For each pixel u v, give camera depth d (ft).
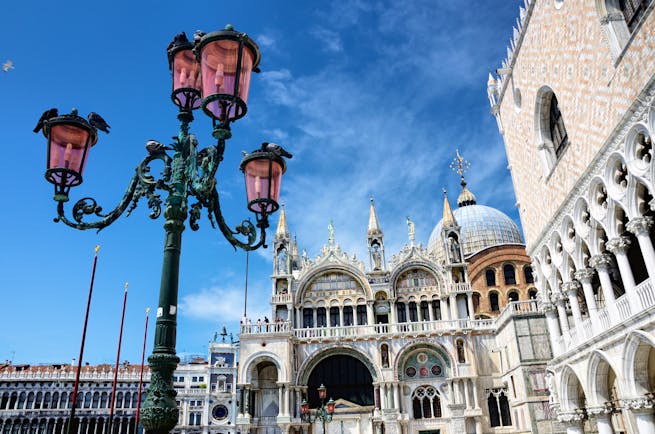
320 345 170.09
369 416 163.84
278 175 39.99
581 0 85.20
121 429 269.03
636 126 72.43
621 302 83.71
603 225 84.89
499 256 211.00
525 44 113.29
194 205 36.78
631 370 80.28
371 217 194.49
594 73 83.10
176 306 31.45
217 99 30.19
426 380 165.48
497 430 155.02
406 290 182.70
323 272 186.19
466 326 169.27
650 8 67.36
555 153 108.47
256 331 168.66
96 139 36.83
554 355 112.68
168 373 29.66
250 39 31.24
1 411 261.65
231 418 297.74
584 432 116.47
